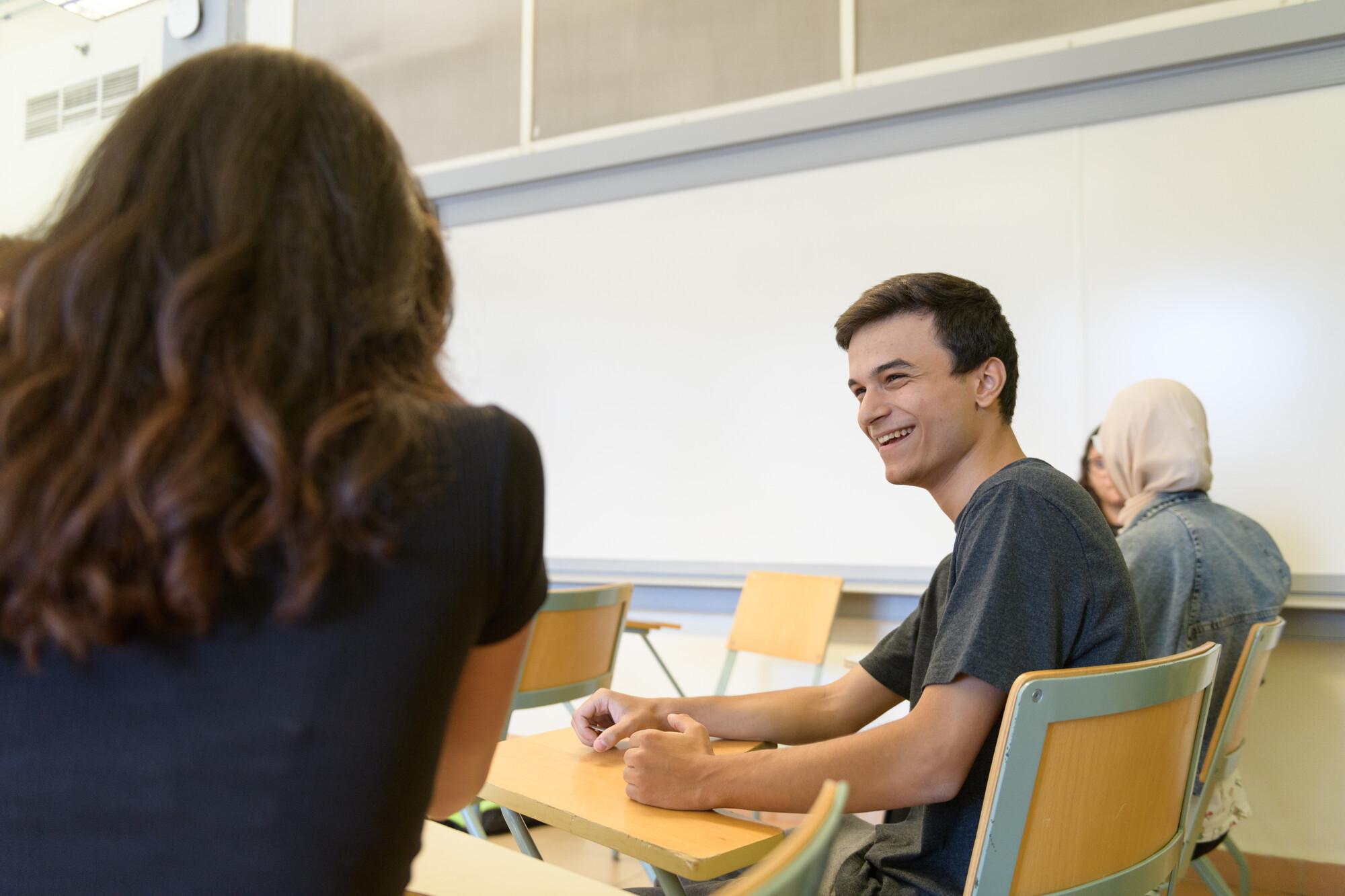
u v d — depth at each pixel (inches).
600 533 133.0
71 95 182.9
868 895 38.8
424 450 18.5
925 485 46.3
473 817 41.7
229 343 16.8
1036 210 108.7
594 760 41.2
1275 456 96.9
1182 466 68.2
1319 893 95.0
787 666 122.7
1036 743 29.4
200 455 15.7
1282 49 97.7
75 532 15.3
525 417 139.1
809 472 120.5
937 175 114.1
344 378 17.9
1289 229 97.6
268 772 15.9
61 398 16.6
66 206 19.3
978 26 111.9
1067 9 107.6
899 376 44.1
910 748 35.6
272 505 16.0
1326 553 94.6
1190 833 48.9
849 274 118.8
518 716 136.6
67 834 15.8
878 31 117.4
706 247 127.7
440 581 17.7
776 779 34.9
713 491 126.0
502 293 141.6
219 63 20.0
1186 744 35.7
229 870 15.5
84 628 15.6
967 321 43.3
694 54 128.6
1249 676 50.2
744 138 123.2
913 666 46.4
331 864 15.9
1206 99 101.0
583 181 136.0
